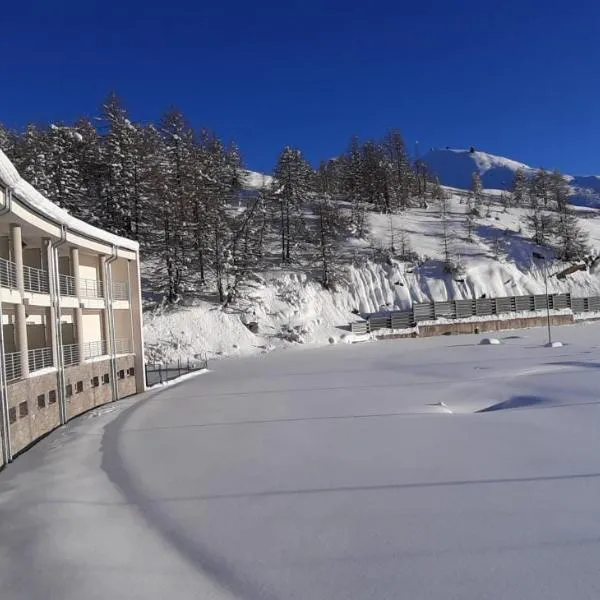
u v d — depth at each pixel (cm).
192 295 5975
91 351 3011
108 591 927
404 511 1241
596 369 3538
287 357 5075
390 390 3070
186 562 1028
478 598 855
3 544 1154
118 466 1694
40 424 2164
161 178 5650
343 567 981
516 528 1119
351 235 8388
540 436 1912
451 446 1819
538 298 7775
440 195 12575
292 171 7988
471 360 4319
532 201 11806
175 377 3912
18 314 2100
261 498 1366
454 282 7600
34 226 2247
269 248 7688
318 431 2109
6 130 7231
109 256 3166
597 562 955
